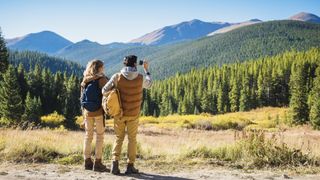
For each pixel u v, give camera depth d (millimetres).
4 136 10531
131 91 7293
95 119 7691
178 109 151375
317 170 8133
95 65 7781
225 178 7148
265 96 143125
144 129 48469
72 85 92875
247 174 7625
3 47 59969
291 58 166875
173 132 43719
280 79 144750
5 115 59688
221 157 9406
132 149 7445
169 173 7598
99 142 7637
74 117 60062
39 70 95750
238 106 139750
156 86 192625
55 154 9602
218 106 143625
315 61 143500
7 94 60062
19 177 6656
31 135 11844
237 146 9570
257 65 166250
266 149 9055
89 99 7648
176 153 9977
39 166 8000
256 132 9688
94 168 7586
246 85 148125
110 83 7297
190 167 8320
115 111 7188
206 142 11148
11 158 8664
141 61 7484
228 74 164875
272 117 97812
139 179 6855
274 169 8305
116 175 7191
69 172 7367
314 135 32031
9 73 61469
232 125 55062
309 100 75000
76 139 13844
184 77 185500
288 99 142000
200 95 152000
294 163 8750
